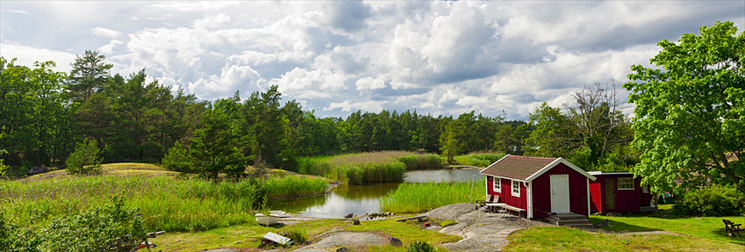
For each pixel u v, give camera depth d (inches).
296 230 633.6
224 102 3442.4
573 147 1353.3
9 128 2138.3
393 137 4421.8
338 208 1124.5
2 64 2192.4
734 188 760.3
